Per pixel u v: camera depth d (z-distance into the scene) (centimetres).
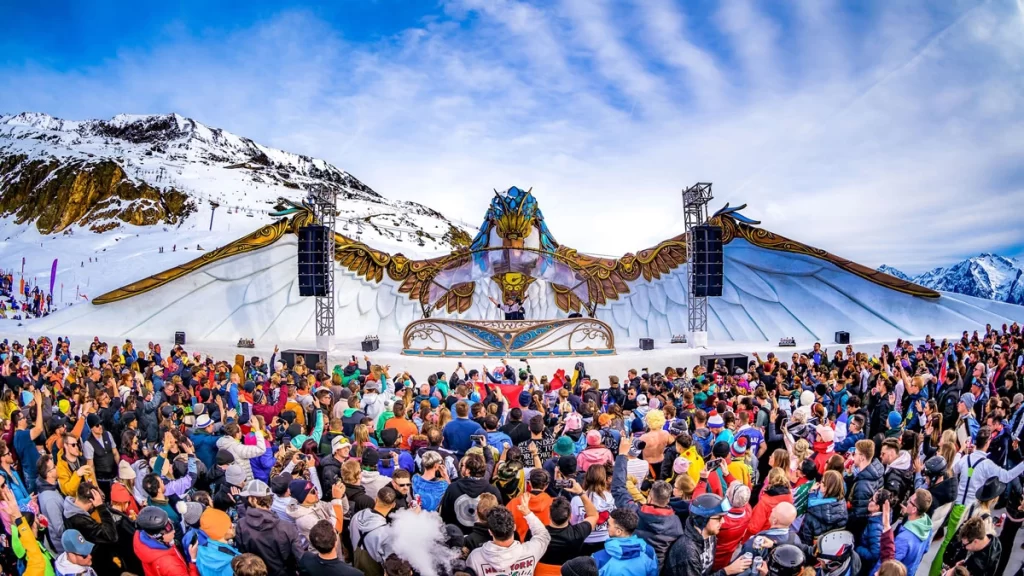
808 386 1523
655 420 908
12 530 674
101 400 1285
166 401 1432
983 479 817
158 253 9006
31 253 9431
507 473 730
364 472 743
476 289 3366
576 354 2597
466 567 578
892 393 1295
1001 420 1024
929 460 779
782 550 552
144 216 15062
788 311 3116
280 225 3306
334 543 568
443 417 1015
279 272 3306
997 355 1730
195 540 662
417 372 2472
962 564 663
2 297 5859
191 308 3225
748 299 3181
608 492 704
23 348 2777
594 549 671
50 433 953
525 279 3189
